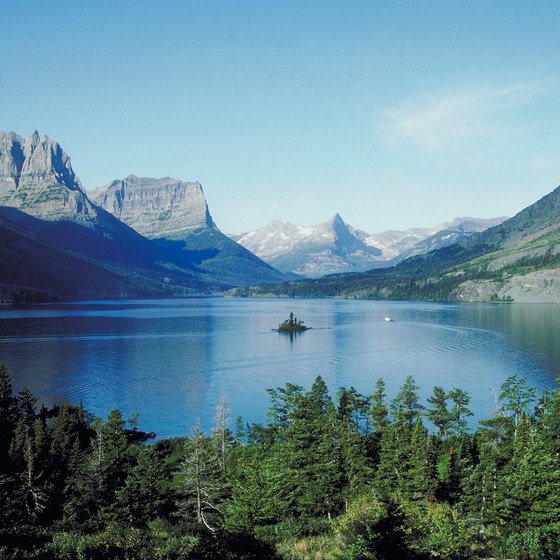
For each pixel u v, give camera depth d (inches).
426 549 1729.8
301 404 3966.5
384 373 7426.2
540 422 3533.5
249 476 2723.9
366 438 3966.5
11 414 4402.1
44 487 2908.5
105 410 5575.8
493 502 2407.7
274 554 1786.4
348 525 2006.6
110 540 1731.1
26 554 1628.9
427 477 2824.8
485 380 6747.1
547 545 1940.2
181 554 1684.3
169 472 3440.0
